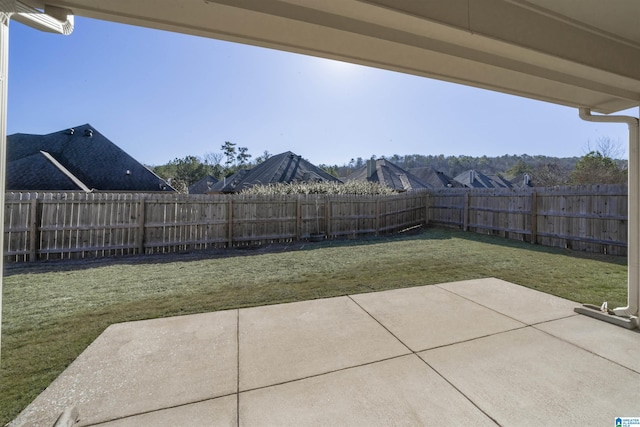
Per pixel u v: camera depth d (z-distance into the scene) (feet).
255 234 29.30
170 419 6.07
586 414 6.07
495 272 17.39
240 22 6.27
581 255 22.22
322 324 10.44
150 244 25.22
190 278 16.76
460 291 13.87
